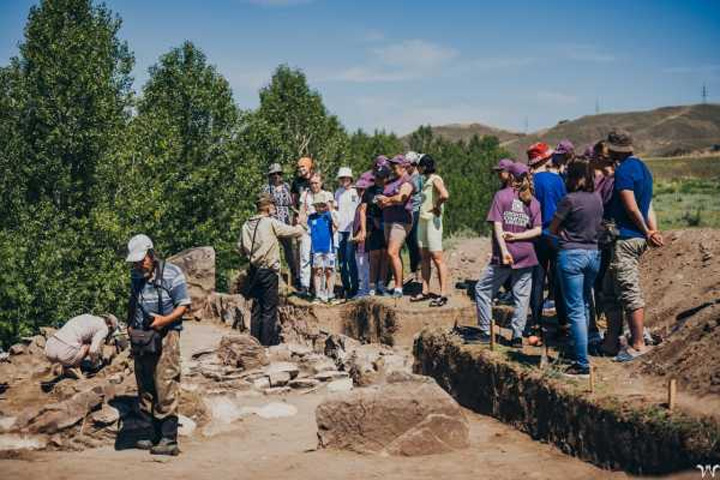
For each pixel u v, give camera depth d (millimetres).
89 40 34969
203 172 37938
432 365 9859
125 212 33156
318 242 13758
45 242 29969
